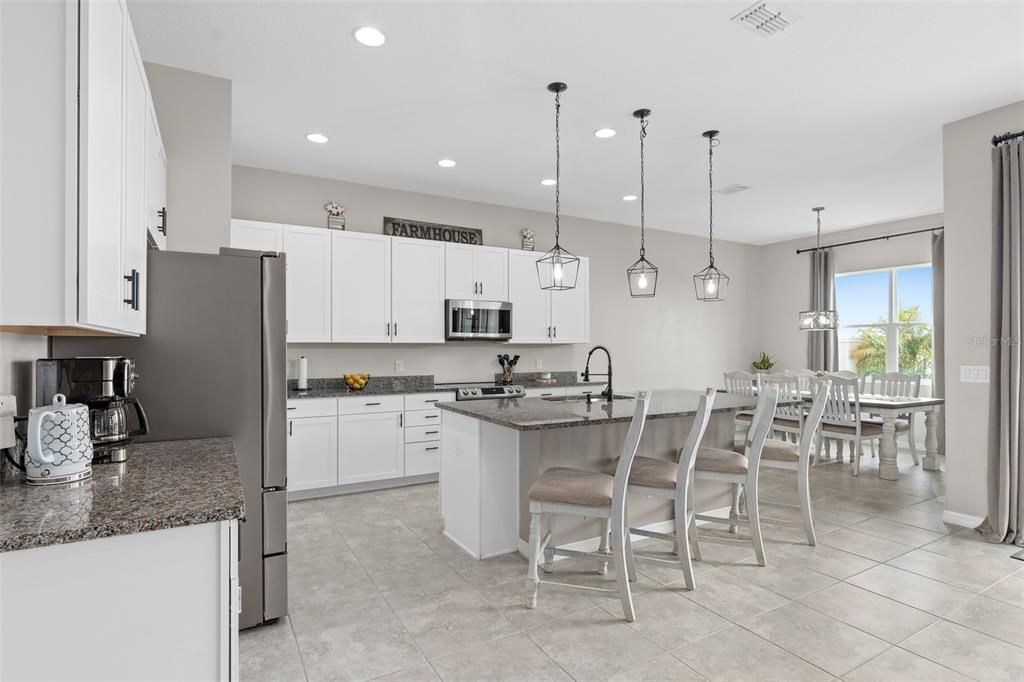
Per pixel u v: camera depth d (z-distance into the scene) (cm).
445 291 512
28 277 118
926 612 242
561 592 263
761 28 256
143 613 121
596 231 652
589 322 644
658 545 324
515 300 554
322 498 429
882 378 578
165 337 219
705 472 306
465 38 264
